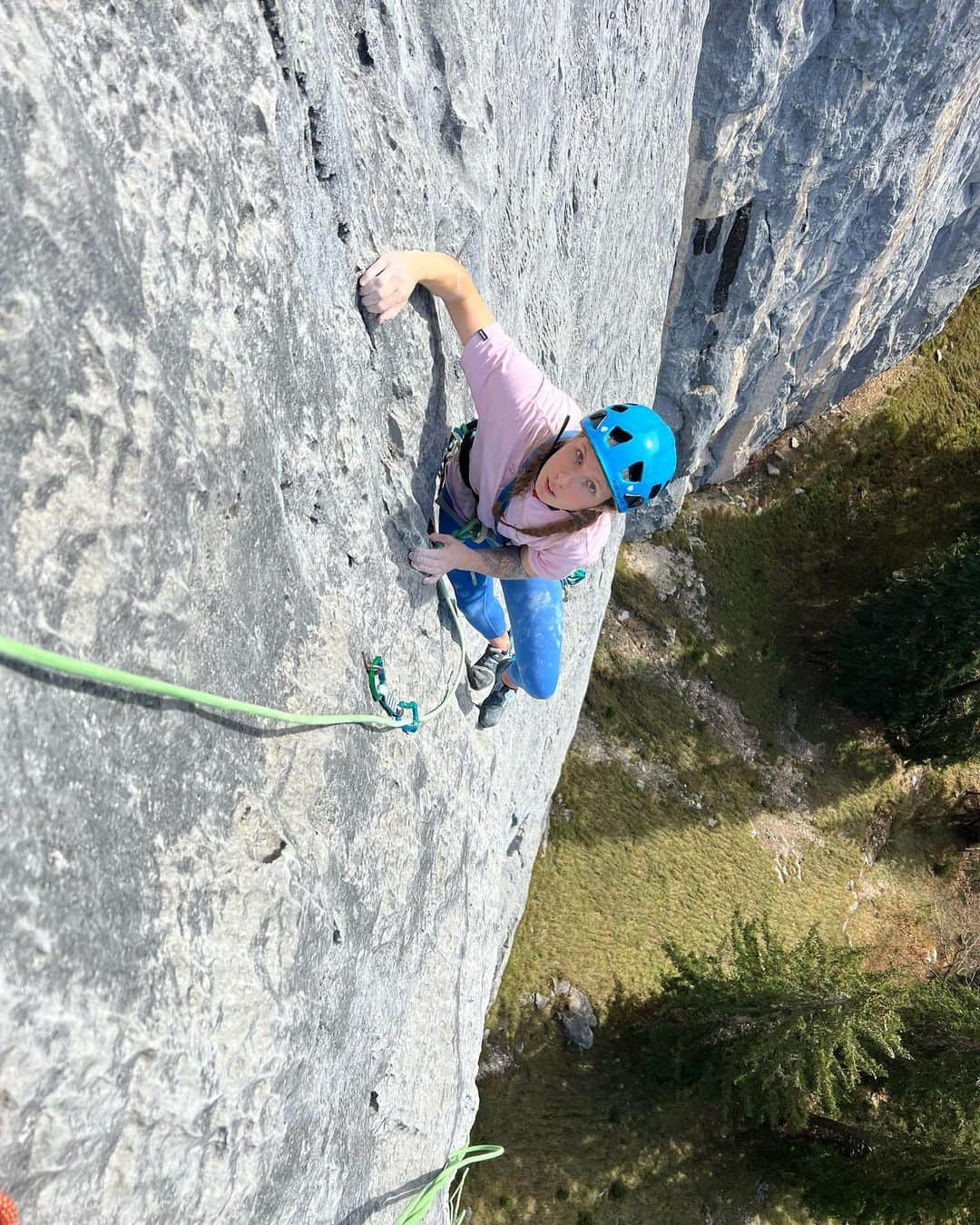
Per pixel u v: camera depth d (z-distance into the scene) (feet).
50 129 4.34
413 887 10.55
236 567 6.26
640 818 46.83
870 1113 45.75
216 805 6.22
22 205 4.21
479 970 15.67
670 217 27.48
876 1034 40.27
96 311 4.68
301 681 7.44
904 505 59.41
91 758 4.86
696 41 24.71
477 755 13.91
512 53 12.08
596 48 16.21
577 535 8.87
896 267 47.11
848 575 57.82
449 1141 13.94
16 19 4.26
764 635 55.47
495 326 8.75
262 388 6.47
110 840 5.02
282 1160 7.44
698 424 45.60
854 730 57.36
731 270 38.63
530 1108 40.06
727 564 55.11
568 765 45.98
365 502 8.48
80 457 4.66
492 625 12.29
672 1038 42.39
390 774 9.50
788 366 48.83
